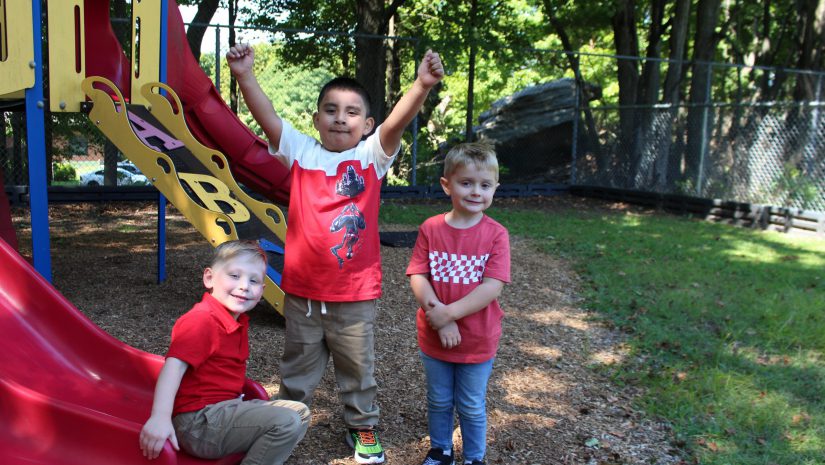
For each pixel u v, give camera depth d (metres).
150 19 4.22
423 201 13.90
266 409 2.29
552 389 3.90
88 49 5.16
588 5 16.95
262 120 2.79
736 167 12.97
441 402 2.76
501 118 17.58
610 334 5.08
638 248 8.85
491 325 2.69
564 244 9.07
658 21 16.17
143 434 2.13
